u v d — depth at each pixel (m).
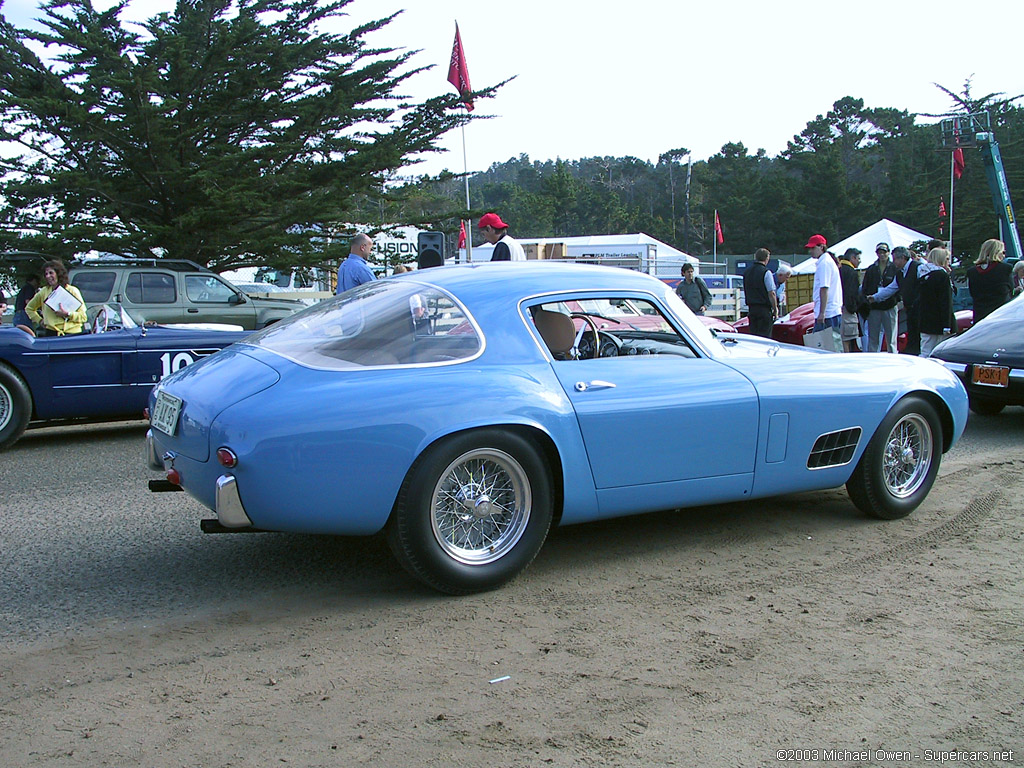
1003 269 10.24
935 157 68.81
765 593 3.71
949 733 2.58
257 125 16.98
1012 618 3.44
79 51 15.09
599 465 3.86
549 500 3.78
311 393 3.40
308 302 16.75
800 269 28.39
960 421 4.98
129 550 4.39
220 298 13.13
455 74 17.94
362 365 3.57
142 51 15.45
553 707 2.71
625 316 4.48
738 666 3.01
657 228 100.00
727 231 82.00
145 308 12.45
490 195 124.44
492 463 3.68
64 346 6.96
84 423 7.78
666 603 3.60
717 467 4.15
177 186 15.35
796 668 2.99
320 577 3.96
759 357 4.50
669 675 2.94
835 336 11.49
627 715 2.66
